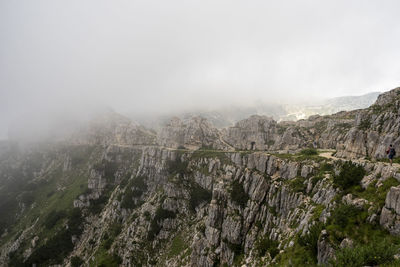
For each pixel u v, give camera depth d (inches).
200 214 5541.3
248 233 3122.5
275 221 2824.8
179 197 6530.5
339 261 1060.5
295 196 2657.5
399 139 2393.0
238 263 2970.0
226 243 3378.4
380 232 1202.0
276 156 3740.2
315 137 7716.5
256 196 3380.9
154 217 6141.7
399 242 1063.0
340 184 1877.5
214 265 3420.3
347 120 6717.5
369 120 3501.5
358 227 1314.0
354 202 1517.0
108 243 6466.5
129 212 7760.8
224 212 3838.6
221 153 7303.2
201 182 6806.1
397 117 2834.6
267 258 2220.7
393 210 1216.8
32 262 7313.0
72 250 7849.4
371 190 1534.2
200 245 3912.4
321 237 1414.9
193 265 3875.5
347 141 3550.7
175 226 5851.4
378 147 2741.1
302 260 1537.9
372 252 1019.3
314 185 2554.1
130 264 5142.7
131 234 5959.6
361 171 1802.4
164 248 5398.6
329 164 2869.1
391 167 1525.6
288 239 2108.8
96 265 5516.7
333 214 1529.3
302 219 2187.5
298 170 3139.8
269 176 3565.5
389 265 936.3
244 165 5310.0
